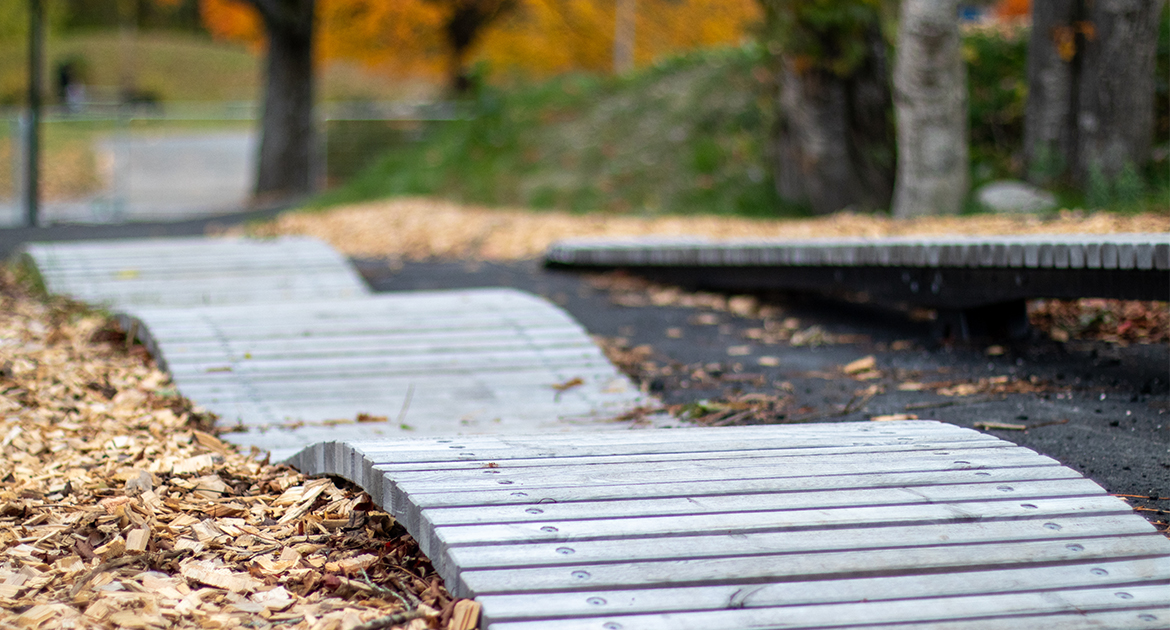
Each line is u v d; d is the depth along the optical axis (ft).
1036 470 10.69
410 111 66.28
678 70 56.59
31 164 53.98
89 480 12.83
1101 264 17.13
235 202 67.21
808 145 44.32
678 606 7.95
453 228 42.75
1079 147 37.55
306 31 67.00
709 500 9.73
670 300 27.99
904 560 8.67
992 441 11.84
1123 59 36.14
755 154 48.96
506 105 57.57
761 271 26.58
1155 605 8.23
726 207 46.32
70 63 121.70
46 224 54.03
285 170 67.77
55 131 88.94
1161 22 42.09
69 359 19.93
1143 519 9.58
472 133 55.67
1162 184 34.96
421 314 22.53
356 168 65.98
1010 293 19.76
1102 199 34.60
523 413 17.47
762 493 9.95
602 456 11.10
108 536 10.71
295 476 13.15
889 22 52.47
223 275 29.07
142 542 10.32
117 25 173.06
